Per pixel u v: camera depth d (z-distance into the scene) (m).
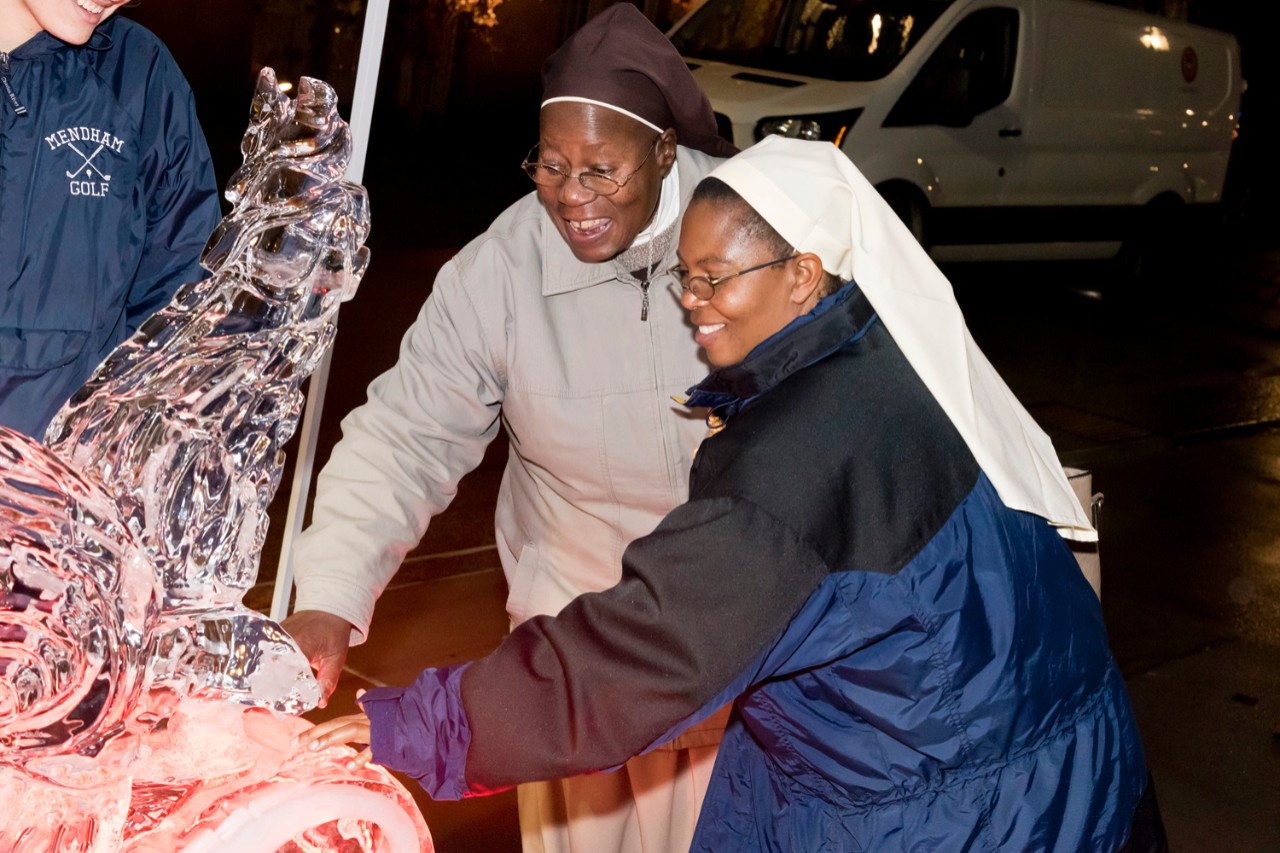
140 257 2.29
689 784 2.35
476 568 4.39
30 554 1.25
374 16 2.00
